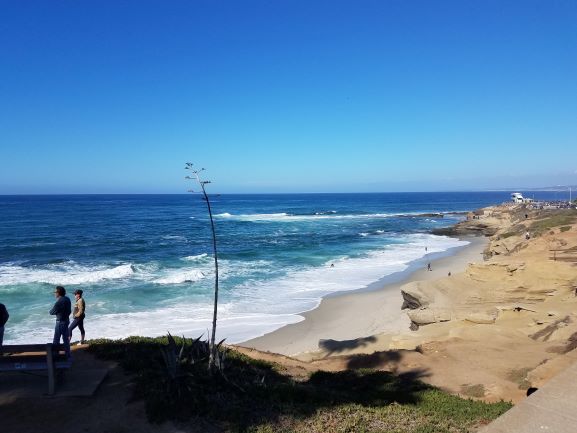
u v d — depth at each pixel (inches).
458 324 748.0
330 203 7465.6
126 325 878.4
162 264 1594.5
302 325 924.0
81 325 475.2
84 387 315.6
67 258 1704.0
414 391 410.6
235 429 280.8
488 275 1007.6
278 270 1512.1
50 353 299.6
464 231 2933.1
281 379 409.1
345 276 1432.1
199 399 307.4
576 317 637.9
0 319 337.1
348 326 921.5
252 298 1130.7
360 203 7568.9
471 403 372.8
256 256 1814.7
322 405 334.6
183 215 4188.0
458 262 1731.1
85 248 1967.3
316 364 536.4
